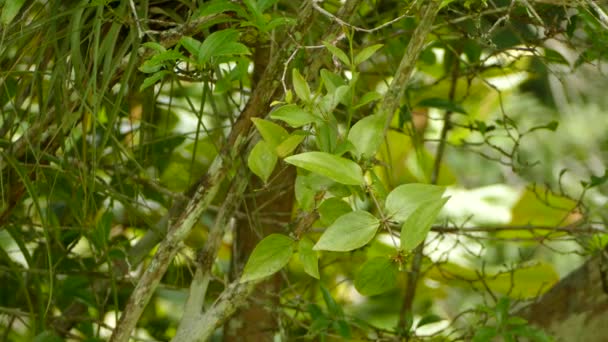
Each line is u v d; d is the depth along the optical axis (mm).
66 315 2303
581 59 2178
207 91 1847
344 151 1660
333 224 1611
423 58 2389
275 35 2000
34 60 1934
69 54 1854
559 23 2115
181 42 1713
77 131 2422
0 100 2002
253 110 1849
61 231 2244
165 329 2609
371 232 1613
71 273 2160
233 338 2316
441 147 2488
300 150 1890
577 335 2174
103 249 2115
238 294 1811
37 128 1923
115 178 2250
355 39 2273
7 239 2438
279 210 2293
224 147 1850
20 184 1996
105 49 1798
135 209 2064
